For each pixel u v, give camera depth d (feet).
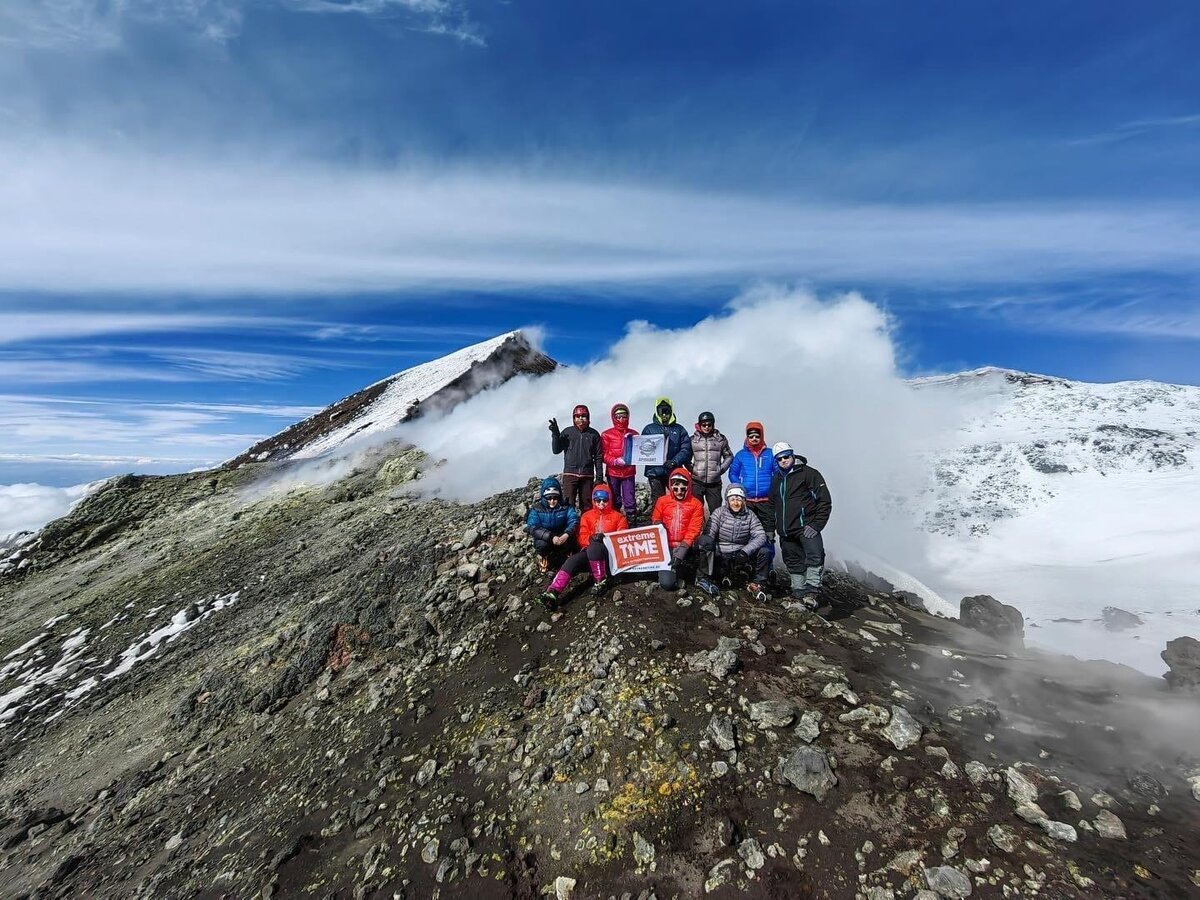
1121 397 439.63
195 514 91.09
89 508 99.09
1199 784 16.07
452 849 17.71
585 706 21.85
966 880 13.85
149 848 23.54
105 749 35.94
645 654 24.36
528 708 23.21
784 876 15.16
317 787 23.04
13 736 43.57
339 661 32.71
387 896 16.94
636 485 42.45
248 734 30.17
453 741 22.70
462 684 26.27
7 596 82.64
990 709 20.44
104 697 44.68
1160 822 15.14
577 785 18.86
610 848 16.80
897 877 14.47
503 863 17.10
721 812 17.12
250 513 83.61
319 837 20.12
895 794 16.69
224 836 22.38
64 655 56.65
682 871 15.85
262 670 35.09
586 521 30.42
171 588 65.16
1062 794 15.98
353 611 35.12
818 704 21.04
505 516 39.88
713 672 22.71
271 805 23.20
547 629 28.09
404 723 24.98
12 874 25.90
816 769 17.40
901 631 29.73
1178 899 12.85
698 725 20.20
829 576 37.27
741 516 29.04
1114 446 355.97
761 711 20.24
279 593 51.96
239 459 146.41
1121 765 17.51
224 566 66.74
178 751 31.40
